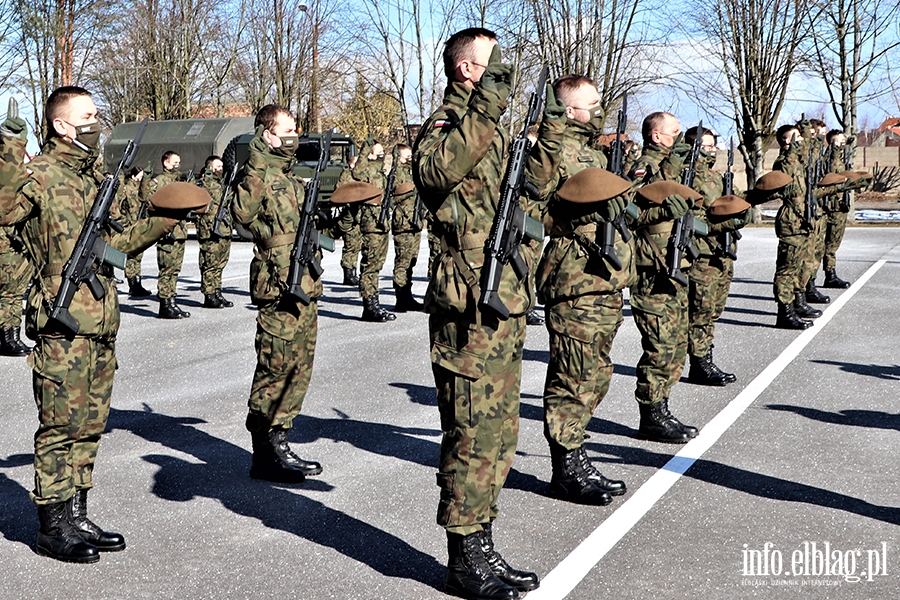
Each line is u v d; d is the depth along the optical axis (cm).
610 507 468
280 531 442
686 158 648
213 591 377
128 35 3544
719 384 731
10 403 712
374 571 395
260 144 518
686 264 589
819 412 644
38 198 399
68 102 412
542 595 367
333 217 549
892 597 364
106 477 526
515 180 359
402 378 781
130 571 397
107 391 426
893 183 4409
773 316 1077
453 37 370
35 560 409
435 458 559
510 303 365
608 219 454
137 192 1267
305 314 512
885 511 456
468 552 368
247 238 532
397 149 1188
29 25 2789
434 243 573
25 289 985
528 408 676
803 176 977
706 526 439
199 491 501
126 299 1324
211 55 3809
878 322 1012
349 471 534
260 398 515
